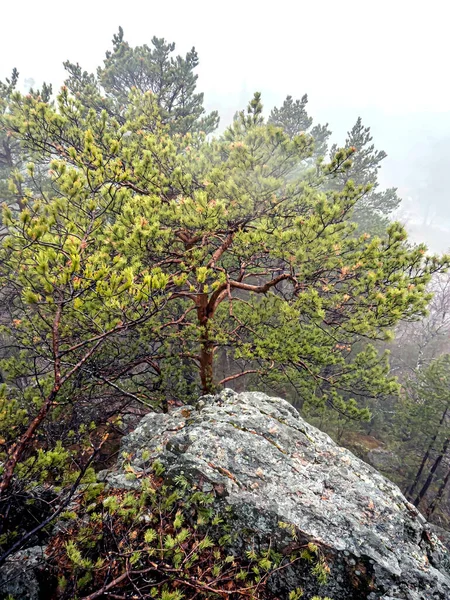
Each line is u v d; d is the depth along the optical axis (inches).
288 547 134.6
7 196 459.5
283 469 170.9
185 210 256.5
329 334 303.0
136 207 245.6
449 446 537.3
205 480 155.5
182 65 599.5
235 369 622.8
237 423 196.1
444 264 254.1
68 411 250.7
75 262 110.1
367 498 161.6
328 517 146.6
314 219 236.4
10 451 115.3
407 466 602.5
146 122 362.0
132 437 213.9
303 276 271.1
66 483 134.2
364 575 128.9
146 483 140.3
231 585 125.5
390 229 261.4
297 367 320.2
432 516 565.6
